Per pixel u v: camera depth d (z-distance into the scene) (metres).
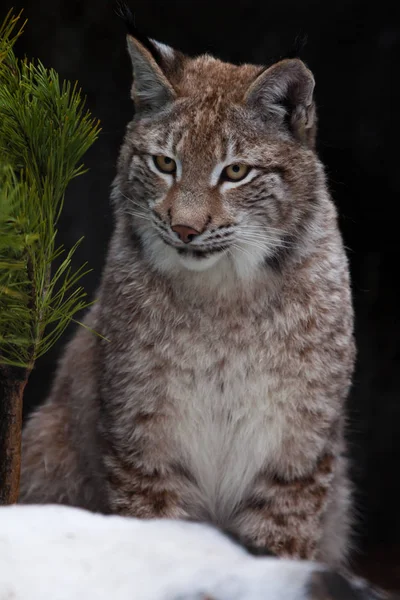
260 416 7.99
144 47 7.73
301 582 3.54
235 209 7.41
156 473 8.16
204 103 7.54
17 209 5.63
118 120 15.13
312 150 8.00
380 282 15.30
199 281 7.71
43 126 6.39
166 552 3.89
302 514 8.26
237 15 15.01
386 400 15.02
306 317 7.91
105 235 15.19
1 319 5.88
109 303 8.25
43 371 14.59
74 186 15.14
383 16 14.66
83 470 9.07
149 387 7.96
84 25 15.01
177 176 7.45
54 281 6.16
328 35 14.83
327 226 8.12
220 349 7.85
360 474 14.63
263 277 7.75
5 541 3.84
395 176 14.84
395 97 14.71
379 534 14.49
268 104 7.57
